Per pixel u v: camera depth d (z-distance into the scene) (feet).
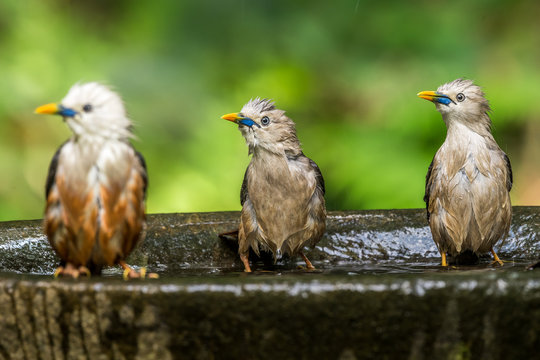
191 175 58.80
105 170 24.41
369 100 59.98
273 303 20.04
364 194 55.31
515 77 58.80
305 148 60.08
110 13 64.90
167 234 33.58
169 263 33.14
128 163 24.76
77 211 24.52
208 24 63.21
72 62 62.49
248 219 31.32
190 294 20.13
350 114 60.85
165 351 20.71
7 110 60.03
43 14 63.57
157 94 61.05
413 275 20.90
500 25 61.16
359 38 62.28
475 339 20.43
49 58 62.18
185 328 20.43
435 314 20.13
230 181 59.16
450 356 20.53
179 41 63.00
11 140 60.34
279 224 31.09
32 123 60.70
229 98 61.77
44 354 21.65
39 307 21.17
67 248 25.31
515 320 20.34
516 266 30.83
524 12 60.49
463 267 30.94
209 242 33.81
